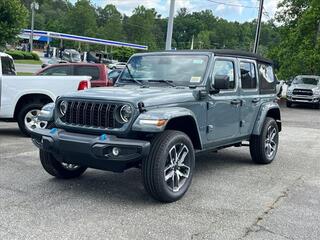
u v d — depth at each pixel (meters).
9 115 10.12
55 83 10.27
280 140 11.65
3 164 7.54
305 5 30.73
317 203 6.04
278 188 6.74
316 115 20.59
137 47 81.81
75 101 5.83
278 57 30.25
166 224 5.04
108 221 5.07
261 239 4.72
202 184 6.79
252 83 7.94
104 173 7.21
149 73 7.01
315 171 8.03
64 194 6.00
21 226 4.82
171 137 5.66
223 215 5.41
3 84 9.99
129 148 5.34
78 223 4.97
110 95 5.72
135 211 5.43
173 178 5.79
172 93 6.04
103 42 80.62
